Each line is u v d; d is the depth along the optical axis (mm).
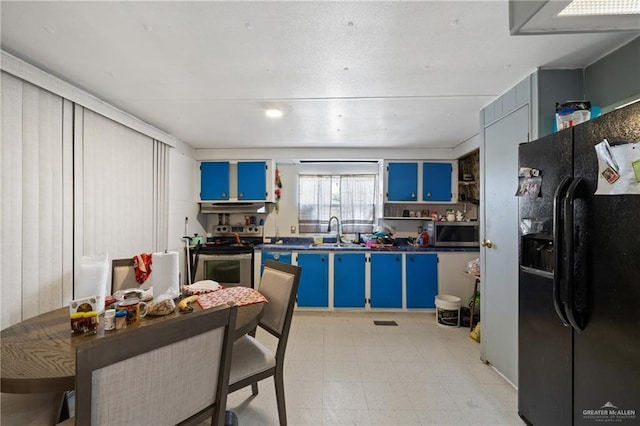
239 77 1890
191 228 3762
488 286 2260
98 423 688
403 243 4180
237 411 1711
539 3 822
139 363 751
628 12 871
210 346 923
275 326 1649
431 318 3426
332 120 2752
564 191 1223
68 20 1316
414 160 3902
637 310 973
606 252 1074
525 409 1566
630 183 985
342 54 1618
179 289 1656
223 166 3887
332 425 1596
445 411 1716
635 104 971
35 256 1721
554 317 1348
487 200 2285
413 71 1813
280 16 1298
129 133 2566
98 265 1361
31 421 1012
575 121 1479
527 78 1862
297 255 3594
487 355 2271
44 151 1781
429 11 1267
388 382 2020
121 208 2457
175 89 2062
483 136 2363
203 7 1240
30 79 1645
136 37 1453
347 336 2855
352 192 4305
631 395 993
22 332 1145
